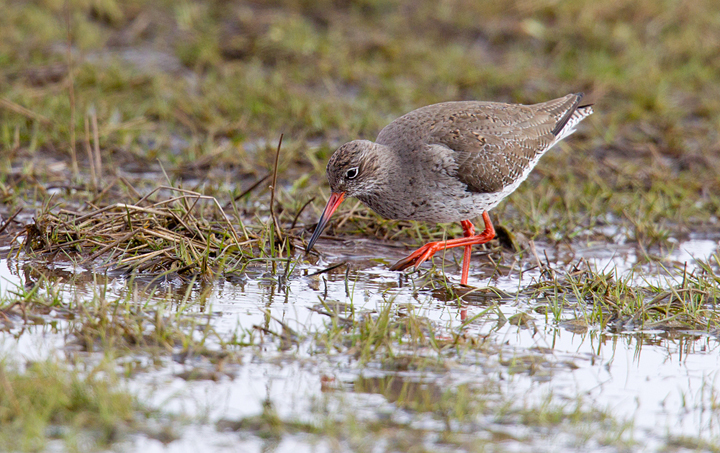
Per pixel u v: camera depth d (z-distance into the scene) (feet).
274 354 29.91
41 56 69.10
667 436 25.27
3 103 56.80
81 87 64.08
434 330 33.22
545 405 26.58
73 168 51.67
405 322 32.91
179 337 30.42
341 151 39.75
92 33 74.33
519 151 42.80
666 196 54.44
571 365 30.42
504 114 43.45
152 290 36.32
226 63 73.36
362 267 42.01
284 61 74.69
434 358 30.17
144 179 51.70
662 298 36.91
